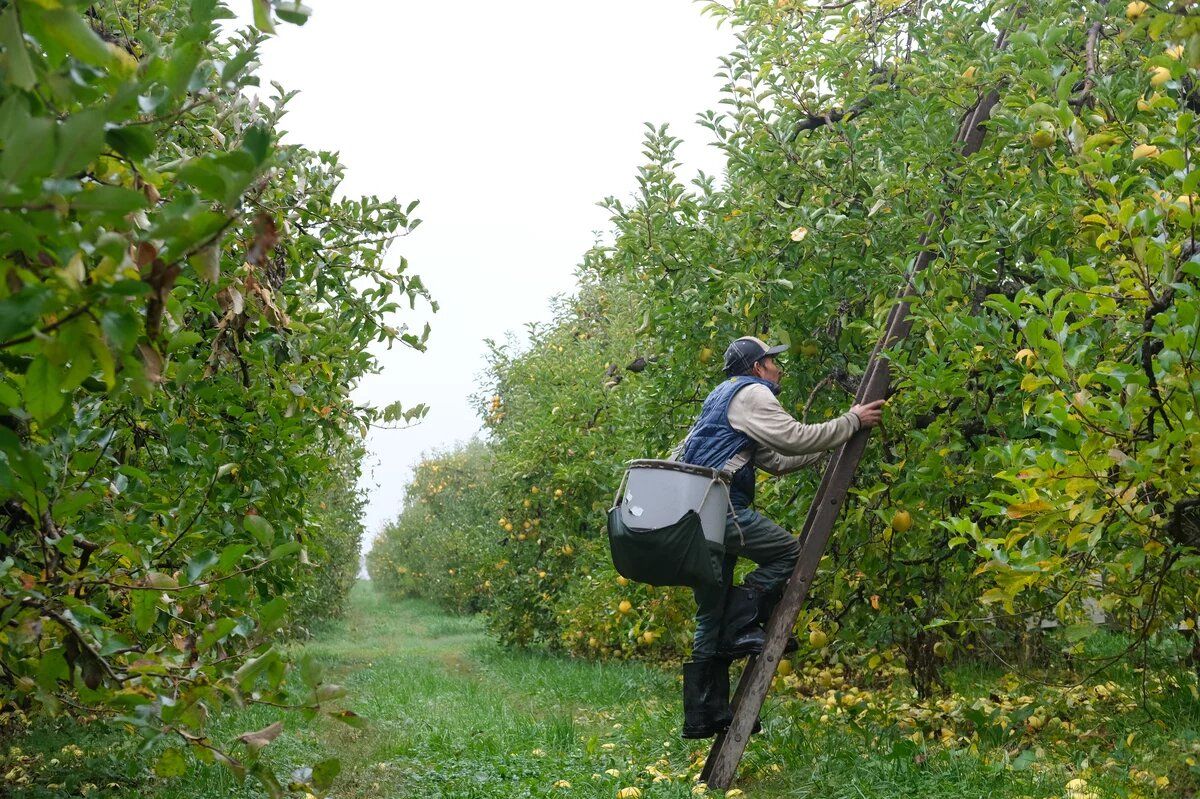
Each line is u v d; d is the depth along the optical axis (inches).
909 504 206.2
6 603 89.6
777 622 197.0
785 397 264.8
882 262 245.4
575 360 642.2
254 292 164.6
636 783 211.9
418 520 1476.4
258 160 57.3
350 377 248.7
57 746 256.5
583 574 569.6
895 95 271.7
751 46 268.4
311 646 763.4
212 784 218.5
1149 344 145.2
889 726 247.4
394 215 236.7
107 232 61.4
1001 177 219.5
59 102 58.9
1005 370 180.2
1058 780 197.3
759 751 228.2
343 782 223.8
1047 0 227.1
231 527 171.8
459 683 459.2
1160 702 249.1
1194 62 97.3
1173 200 131.6
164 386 156.9
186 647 99.2
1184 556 149.4
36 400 64.0
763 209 268.2
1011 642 349.4
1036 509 129.3
